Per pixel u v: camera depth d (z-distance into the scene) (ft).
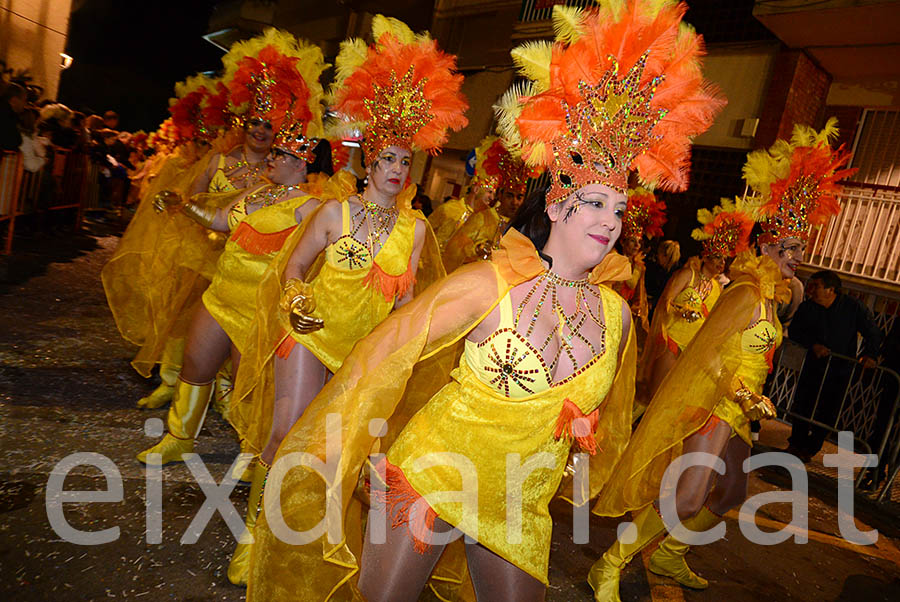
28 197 29.09
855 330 23.45
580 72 6.31
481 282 6.37
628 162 6.50
